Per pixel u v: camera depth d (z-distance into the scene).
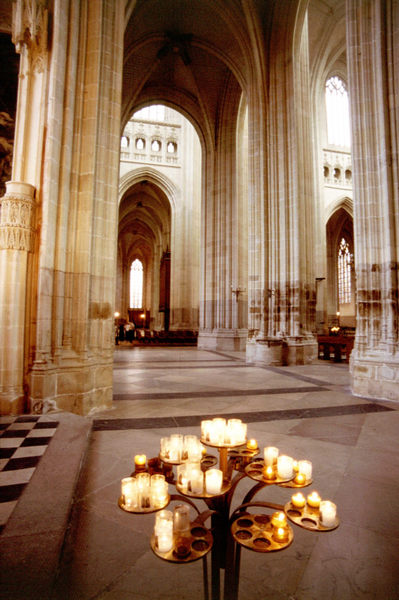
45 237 6.18
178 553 1.68
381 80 8.64
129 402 7.40
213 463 2.73
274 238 14.70
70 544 2.71
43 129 6.46
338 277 40.09
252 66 15.77
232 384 9.50
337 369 12.68
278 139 15.02
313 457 4.47
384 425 5.87
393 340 8.02
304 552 2.66
